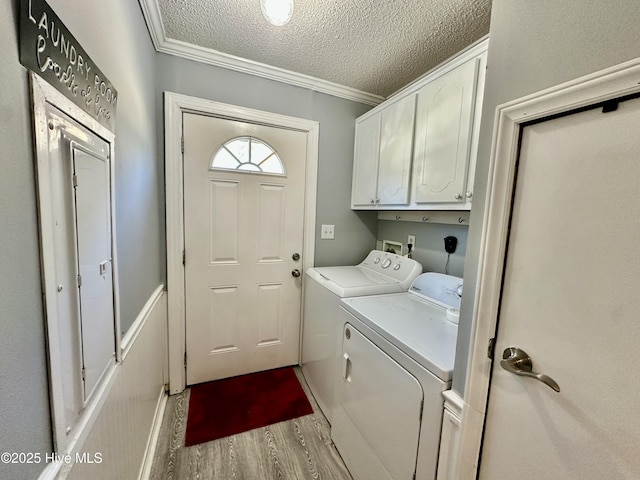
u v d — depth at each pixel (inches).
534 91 24.6
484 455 29.5
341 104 85.1
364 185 81.1
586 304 21.8
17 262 17.0
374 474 45.2
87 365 26.1
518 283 26.7
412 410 38.0
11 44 16.2
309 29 56.4
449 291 55.7
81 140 24.9
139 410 46.4
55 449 20.8
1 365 15.6
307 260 85.8
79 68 24.3
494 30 28.3
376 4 48.6
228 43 62.9
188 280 73.0
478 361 29.5
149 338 54.2
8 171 16.2
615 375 20.2
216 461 54.3
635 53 18.3
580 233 22.1
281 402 71.9
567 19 22.0
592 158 21.2
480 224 30.2
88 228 26.5
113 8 34.9
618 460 20.0
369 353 47.9
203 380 77.8
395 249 86.2
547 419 24.2
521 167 26.3
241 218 77.3
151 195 58.9
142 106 50.8
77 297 24.1
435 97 53.7
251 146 76.4
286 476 51.8
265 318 83.5
